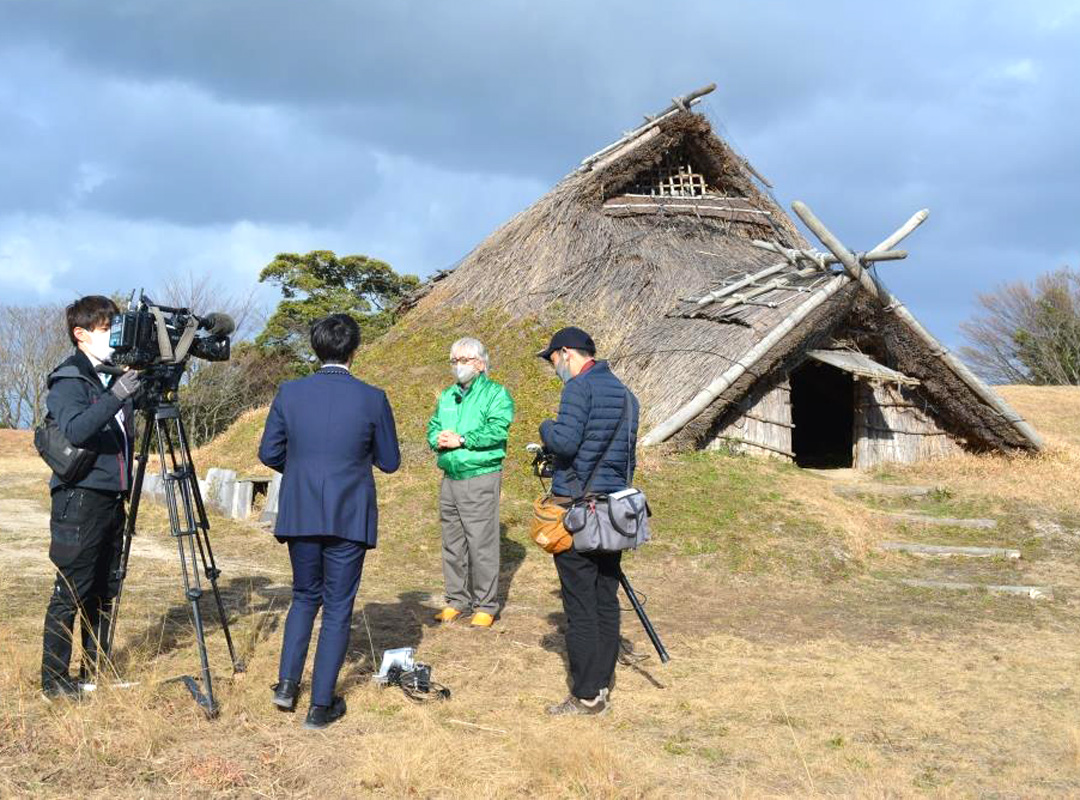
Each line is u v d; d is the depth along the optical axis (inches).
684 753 156.9
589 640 176.7
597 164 599.2
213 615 239.5
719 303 490.0
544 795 137.3
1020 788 145.2
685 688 195.8
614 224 567.8
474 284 587.8
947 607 296.5
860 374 448.1
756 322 453.1
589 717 173.9
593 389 180.1
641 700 186.2
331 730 159.9
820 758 156.1
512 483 401.1
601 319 512.4
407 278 1311.5
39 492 499.5
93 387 170.7
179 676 177.6
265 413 571.8
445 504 254.5
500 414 249.1
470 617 257.8
